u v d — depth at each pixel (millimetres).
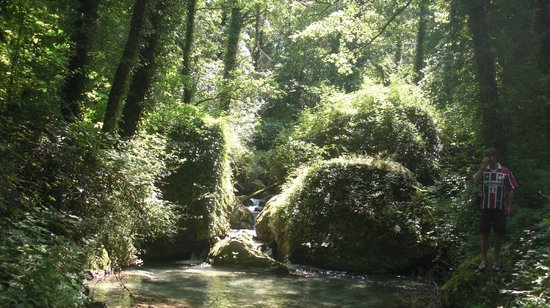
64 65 8172
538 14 10773
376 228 12148
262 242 14188
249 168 18953
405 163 14977
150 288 9125
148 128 13273
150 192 8625
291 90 26766
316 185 13258
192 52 18469
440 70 11641
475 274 7406
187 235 13070
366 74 27844
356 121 16938
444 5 12844
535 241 7410
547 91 10070
